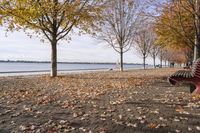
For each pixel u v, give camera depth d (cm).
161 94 1143
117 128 625
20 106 881
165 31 1806
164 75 2550
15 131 615
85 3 2108
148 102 943
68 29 2177
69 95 1123
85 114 761
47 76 2211
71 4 2025
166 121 678
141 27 3919
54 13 1994
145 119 699
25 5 1909
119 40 3912
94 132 600
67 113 779
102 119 705
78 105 896
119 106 876
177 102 935
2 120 704
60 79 1939
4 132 609
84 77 2206
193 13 1455
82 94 1149
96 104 912
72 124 664
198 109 813
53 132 605
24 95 1109
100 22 2319
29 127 641
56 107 867
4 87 1428
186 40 1756
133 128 624
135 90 1298
